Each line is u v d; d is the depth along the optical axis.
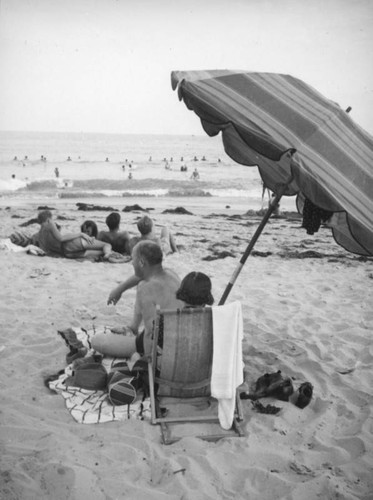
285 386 3.65
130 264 7.69
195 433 3.17
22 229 11.05
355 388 3.87
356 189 2.72
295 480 2.76
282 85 3.31
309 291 6.55
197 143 60.34
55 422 3.21
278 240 10.65
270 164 4.23
